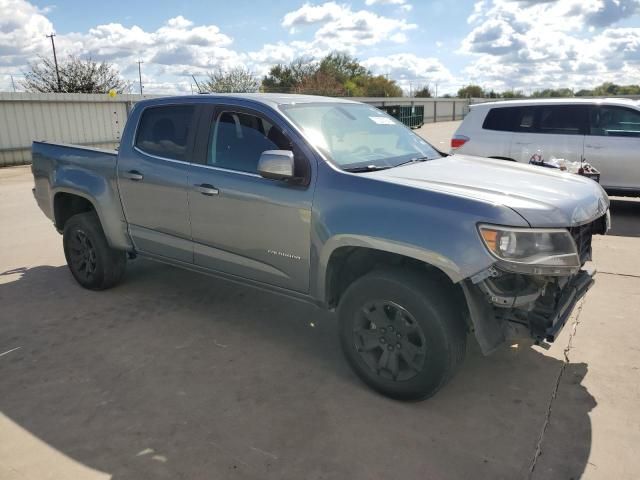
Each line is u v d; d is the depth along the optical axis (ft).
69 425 9.84
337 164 11.12
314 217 10.94
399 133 14.24
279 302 15.87
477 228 9.08
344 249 10.81
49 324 14.30
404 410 10.25
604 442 9.22
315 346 13.03
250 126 12.33
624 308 14.88
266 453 9.02
